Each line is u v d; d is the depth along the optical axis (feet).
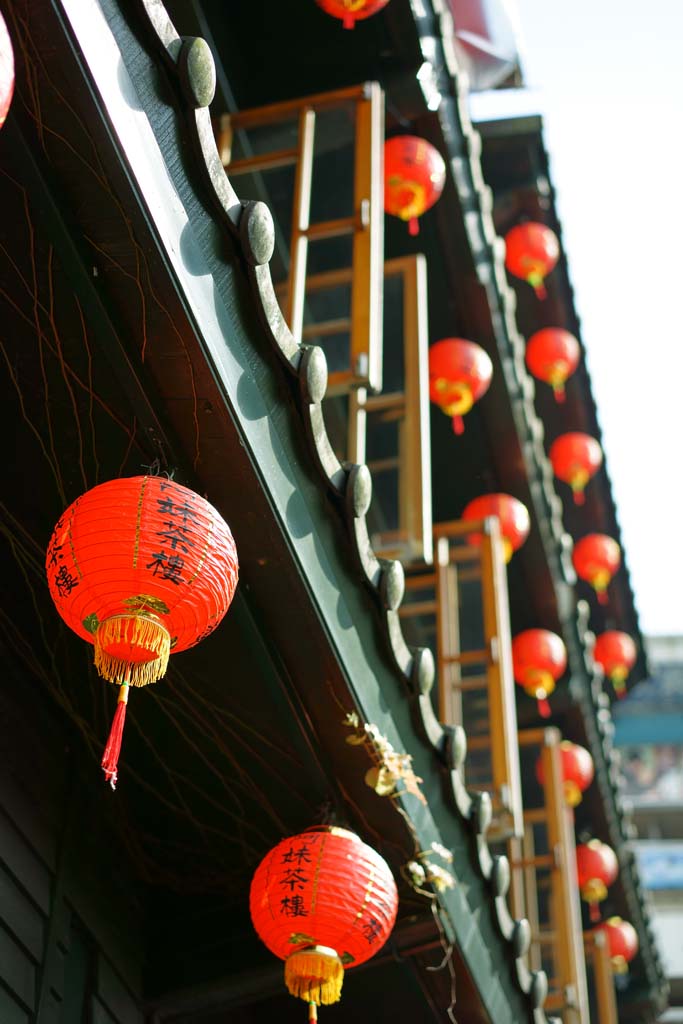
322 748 15.72
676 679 75.66
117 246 12.21
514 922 18.61
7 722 15.76
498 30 31.65
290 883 14.52
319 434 14.39
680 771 74.69
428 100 25.88
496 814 23.08
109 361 12.83
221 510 13.82
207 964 17.17
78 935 16.31
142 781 16.76
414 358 23.45
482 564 25.91
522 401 31.35
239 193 22.27
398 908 16.70
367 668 15.61
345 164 22.17
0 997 14.62
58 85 11.47
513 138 34.19
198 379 12.86
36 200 12.01
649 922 42.24
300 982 14.56
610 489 40.37
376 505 21.97
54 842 16.16
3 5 11.10
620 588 43.62
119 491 11.73
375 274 21.11
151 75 12.42
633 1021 42.75
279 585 14.37
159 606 11.50
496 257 30.01
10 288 12.78
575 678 36.37
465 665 24.70
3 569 15.16
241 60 25.62
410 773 15.80
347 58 25.53
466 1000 17.61
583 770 35.19
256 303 13.46
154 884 17.76
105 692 15.93
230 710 15.58
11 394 13.57
